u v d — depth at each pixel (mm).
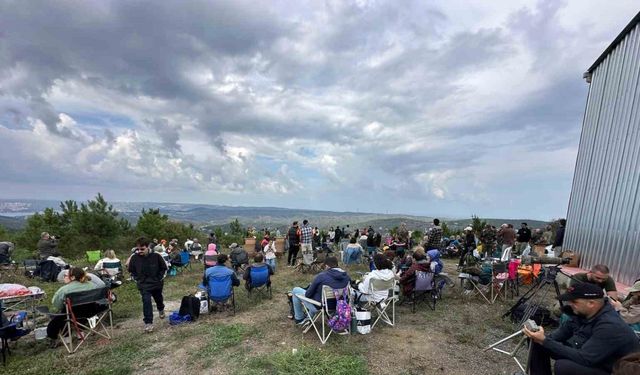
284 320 6027
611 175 7719
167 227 22031
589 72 9703
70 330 4871
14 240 16984
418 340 5047
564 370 2967
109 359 4543
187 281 9992
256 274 7387
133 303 7566
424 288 6332
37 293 5691
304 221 11430
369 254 12828
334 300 5047
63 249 16453
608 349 2764
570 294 3064
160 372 4172
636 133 6863
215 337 5207
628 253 6699
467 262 10031
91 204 18266
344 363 4148
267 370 4141
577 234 9375
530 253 9445
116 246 18250
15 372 4223
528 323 3355
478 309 6562
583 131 9875
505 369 4172
